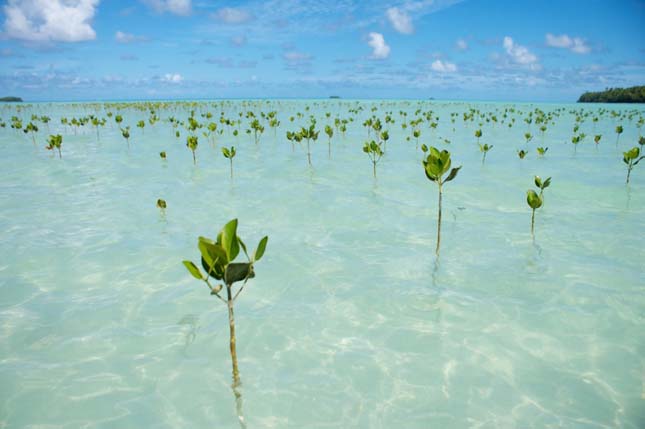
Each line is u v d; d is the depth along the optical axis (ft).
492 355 13.38
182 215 27.91
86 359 13.29
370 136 77.92
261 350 13.89
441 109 196.65
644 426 10.44
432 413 11.08
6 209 29.12
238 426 10.77
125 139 71.97
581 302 16.38
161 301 16.85
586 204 30.14
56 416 10.98
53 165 46.14
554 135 80.74
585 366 12.76
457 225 25.79
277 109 189.78
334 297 17.21
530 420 10.75
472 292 17.40
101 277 18.83
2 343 13.94
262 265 20.21
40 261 20.39
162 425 10.78
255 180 38.68
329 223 26.37
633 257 20.44
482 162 49.06
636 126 96.58
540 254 21.09
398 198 32.27
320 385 12.25
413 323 15.29
